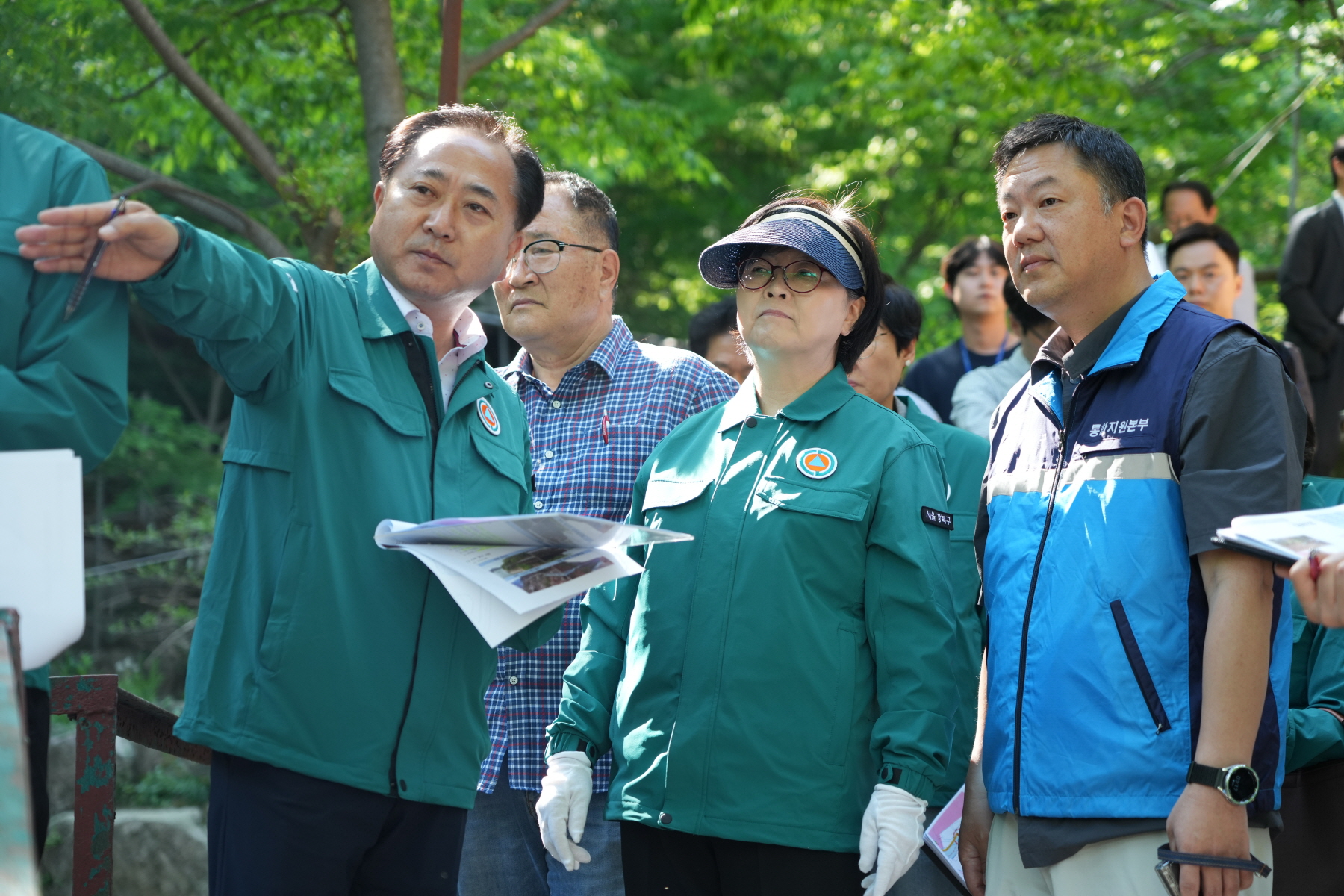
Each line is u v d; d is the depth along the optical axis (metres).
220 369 2.33
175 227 2.02
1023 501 2.59
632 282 14.00
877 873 2.47
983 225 12.24
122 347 2.03
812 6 9.12
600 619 3.00
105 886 2.91
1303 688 3.25
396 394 2.55
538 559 2.42
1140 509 2.38
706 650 2.68
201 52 6.92
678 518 2.83
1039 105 9.00
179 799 9.05
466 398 2.67
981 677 2.79
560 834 2.78
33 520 1.73
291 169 7.01
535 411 3.69
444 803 2.51
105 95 6.91
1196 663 2.31
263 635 2.34
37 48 6.27
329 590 2.38
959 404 5.00
